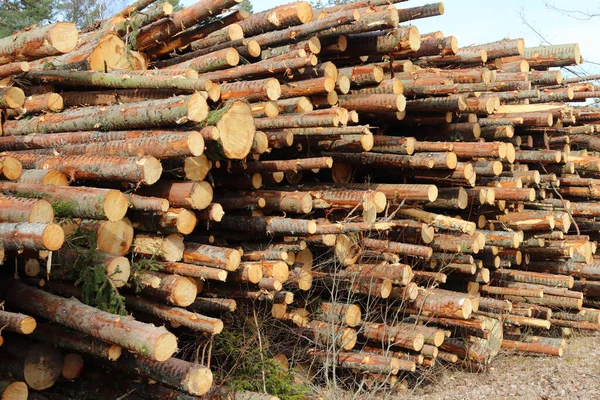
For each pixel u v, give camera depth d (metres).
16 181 4.38
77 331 4.02
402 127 6.73
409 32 5.37
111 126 4.64
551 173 7.72
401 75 6.08
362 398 5.42
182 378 3.97
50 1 23.14
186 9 5.45
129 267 4.26
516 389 5.86
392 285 5.67
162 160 4.56
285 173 5.80
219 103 4.95
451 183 6.16
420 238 5.87
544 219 6.74
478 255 6.78
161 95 5.01
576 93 7.83
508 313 7.02
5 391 3.80
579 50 7.59
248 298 5.05
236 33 5.46
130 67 5.80
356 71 5.66
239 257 4.58
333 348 5.17
